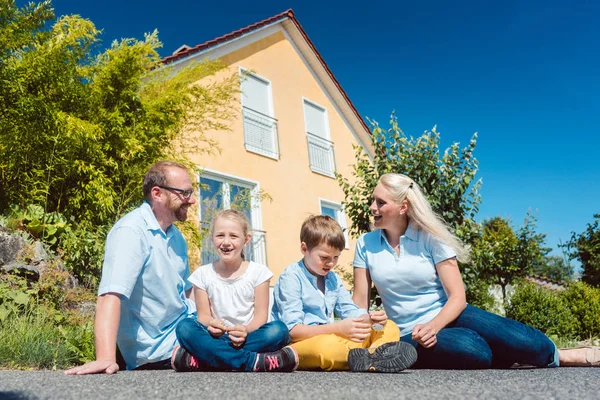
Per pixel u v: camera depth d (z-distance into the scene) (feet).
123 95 20.21
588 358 8.57
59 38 19.49
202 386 5.32
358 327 8.35
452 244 9.54
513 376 6.61
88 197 18.62
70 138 17.80
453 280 9.29
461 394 4.73
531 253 30.78
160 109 21.52
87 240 17.54
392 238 10.15
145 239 8.60
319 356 8.21
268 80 37.52
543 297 30.04
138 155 20.10
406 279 9.52
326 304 10.07
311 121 41.24
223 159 31.58
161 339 8.89
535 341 8.24
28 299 13.97
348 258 39.52
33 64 18.35
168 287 8.89
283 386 5.34
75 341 11.92
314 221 9.94
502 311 32.50
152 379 6.06
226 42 33.73
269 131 36.40
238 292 9.82
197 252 23.88
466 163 20.45
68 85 19.15
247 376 6.63
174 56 28.78
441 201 20.22
